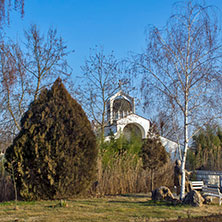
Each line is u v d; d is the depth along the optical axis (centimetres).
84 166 1030
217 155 1852
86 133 1062
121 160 1442
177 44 988
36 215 723
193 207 877
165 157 1400
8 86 902
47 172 966
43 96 1084
